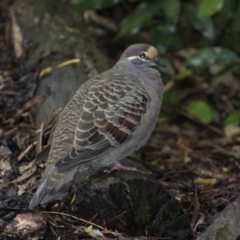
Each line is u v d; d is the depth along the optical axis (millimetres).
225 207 9938
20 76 13000
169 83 15227
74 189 9531
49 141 9641
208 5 12398
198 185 11703
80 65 12484
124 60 10359
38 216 9359
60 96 11883
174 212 9484
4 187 10016
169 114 14852
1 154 10820
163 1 14094
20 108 12141
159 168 12406
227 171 12438
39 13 14203
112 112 9289
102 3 13922
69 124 9305
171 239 9500
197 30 16094
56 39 13398
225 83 15875
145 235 9469
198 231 10008
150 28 15305
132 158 10555
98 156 9141
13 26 14203
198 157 12836
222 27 14352
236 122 14242
